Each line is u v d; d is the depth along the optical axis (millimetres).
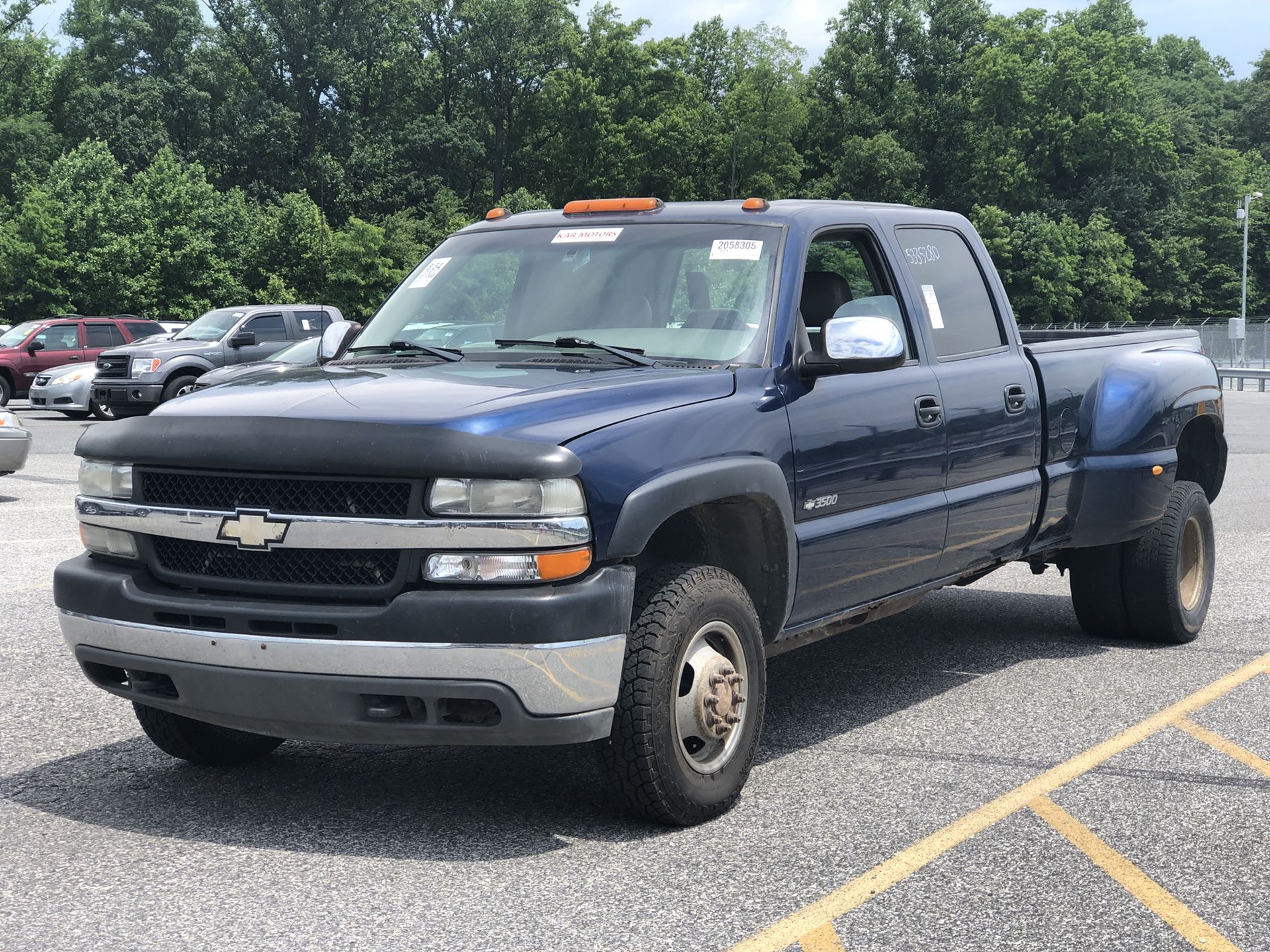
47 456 18422
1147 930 3455
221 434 3996
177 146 91000
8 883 3750
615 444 3969
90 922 3473
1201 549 7273
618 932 3404
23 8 84875
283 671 3850
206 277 55719
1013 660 6801
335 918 3490
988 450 5781
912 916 3525
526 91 105375
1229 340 56000
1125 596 7027
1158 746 5199
